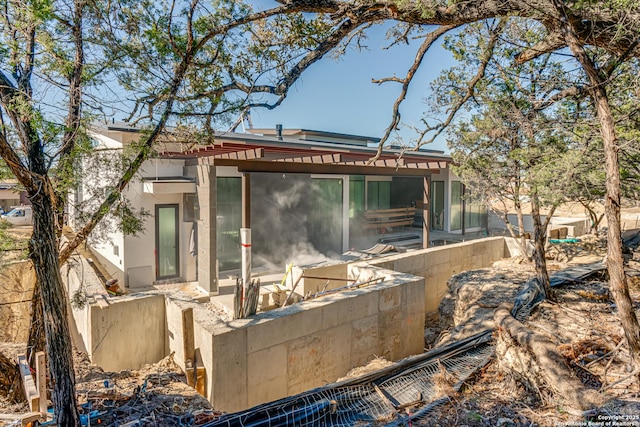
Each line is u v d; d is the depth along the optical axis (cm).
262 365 557
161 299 683
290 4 455
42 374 404
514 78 602
